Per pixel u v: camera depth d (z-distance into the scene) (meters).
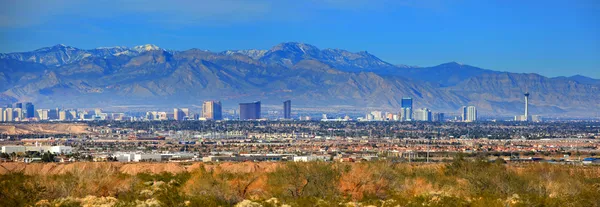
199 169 188.62
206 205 139.25
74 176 156.00
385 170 169.62
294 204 143.38
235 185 159.38
